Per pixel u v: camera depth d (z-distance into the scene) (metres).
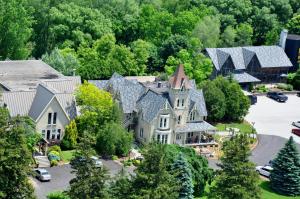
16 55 185.62
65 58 172.00
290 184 128.75
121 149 135.12
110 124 135.12
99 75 174.00
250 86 199.00
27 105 136.50
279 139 159.12
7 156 86.06
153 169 92.94
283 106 187.88
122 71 180.12
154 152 93.50
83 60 180.88
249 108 177.38
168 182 94.00
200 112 150.62
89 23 198.62
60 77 154.38
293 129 165.00
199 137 149.12
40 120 132.62
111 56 183.50
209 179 122.56
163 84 155.12
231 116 166.88
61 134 136.25
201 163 121.94
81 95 137.12
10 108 133.62
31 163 94.12
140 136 146.25
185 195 112.69
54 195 111.00
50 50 197.50
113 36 193.88
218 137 154.88
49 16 197.62
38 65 162.62
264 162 143.00
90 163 92.94
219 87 166.25
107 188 96.25
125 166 130.62
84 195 91.62
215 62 198.62
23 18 185.38
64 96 138.12
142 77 183.75
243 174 101.88
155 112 141.88
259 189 103.06
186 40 197.38
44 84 143.38
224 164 104.00
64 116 135.38
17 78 150.25
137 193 92.19
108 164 130.88
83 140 93.75
